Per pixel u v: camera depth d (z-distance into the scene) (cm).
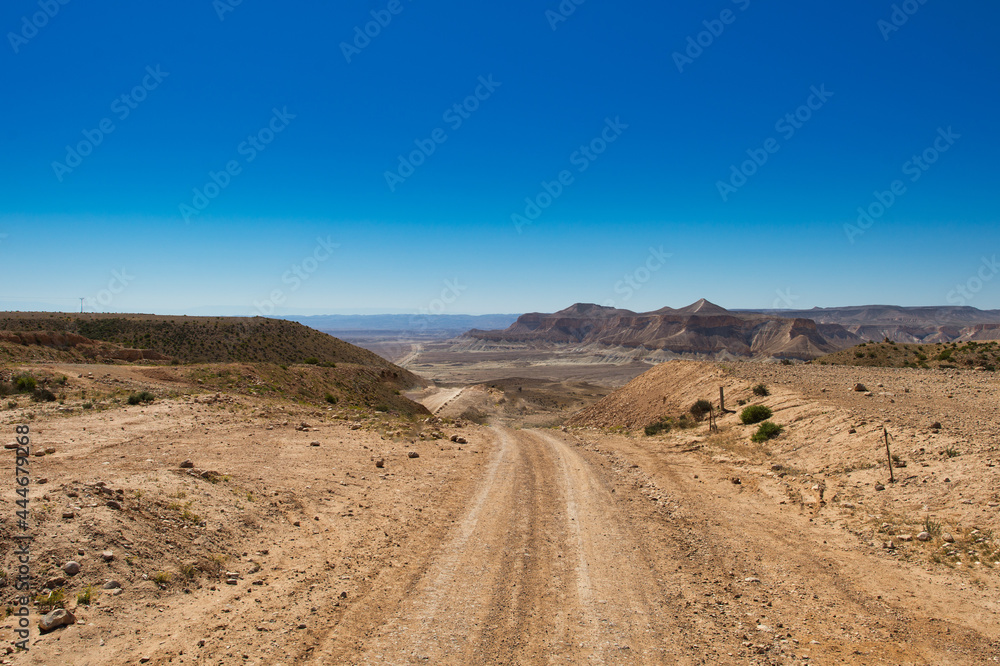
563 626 812
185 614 771
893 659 741
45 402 2247
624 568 1041
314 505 1305
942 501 1265
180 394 2755
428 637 768
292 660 689
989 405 2186
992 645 773
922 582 973
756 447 2119
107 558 827
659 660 727
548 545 1157
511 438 2811
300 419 2588
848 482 1523
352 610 836
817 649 764
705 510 1435
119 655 657
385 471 1727
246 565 951
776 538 1216
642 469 1983
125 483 1115
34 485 1057
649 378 4675
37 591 731
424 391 10062
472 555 1085
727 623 836
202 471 1327
